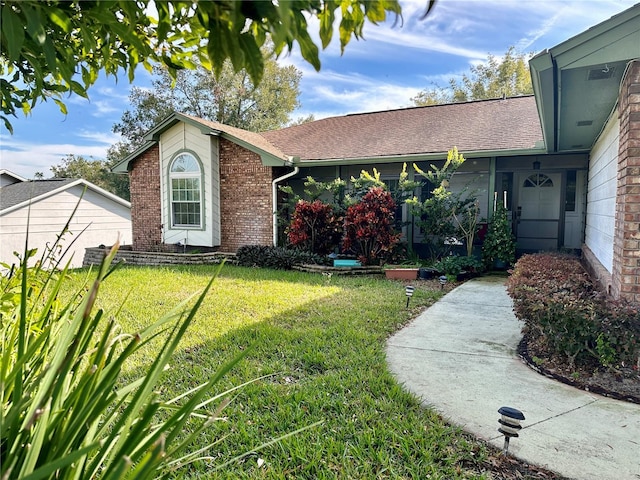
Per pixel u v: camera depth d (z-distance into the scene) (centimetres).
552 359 380
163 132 1188
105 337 102
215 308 578
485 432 262
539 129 995
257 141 1227
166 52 167
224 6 79
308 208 1000
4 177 1839
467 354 405
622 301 359
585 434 259
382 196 919
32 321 146
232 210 1158
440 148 1024
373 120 1359
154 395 96
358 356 388
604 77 389
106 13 105
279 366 363
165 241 1220
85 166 2880
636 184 367
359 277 874
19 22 90
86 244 1727
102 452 98
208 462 229
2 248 1447
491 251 927
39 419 91
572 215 1001
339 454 235
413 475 217
